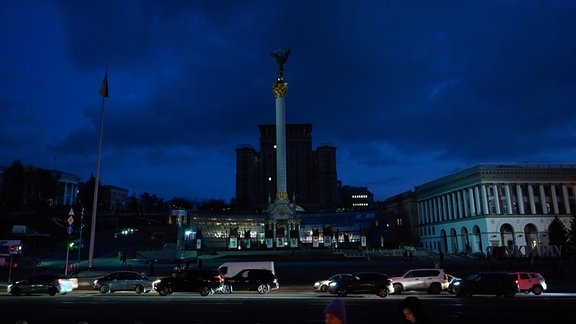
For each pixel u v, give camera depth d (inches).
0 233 4448.8
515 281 1332.4
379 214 5265.8
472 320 823.7
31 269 2470.5
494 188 4215.1
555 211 4175.7
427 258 3176.7
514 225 4124.0
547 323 786.8
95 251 3708.2
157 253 3280.0
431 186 5182.1
